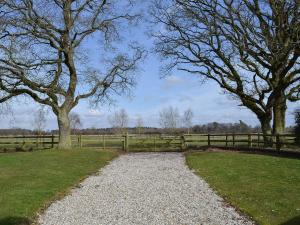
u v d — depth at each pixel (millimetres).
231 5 31891
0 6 29328
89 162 26469
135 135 38031
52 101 33688
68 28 32594
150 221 11852
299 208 12156
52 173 20797
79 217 12438
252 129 58031
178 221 11781
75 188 17562
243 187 16172
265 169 20422
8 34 29812
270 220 11195
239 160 24859
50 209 13484
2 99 32562
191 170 22750
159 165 25672
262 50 31578
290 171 19188
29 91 32938
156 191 16594
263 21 31406
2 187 16359
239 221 11508
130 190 16938
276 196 14000
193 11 33812
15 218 11750
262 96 35031
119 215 12648
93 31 33938
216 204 13820
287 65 32062
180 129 65562
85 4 33094
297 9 29562
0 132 55344
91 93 35031
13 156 28719
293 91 33500
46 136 37062
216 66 35812
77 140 37844
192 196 15352
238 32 32031
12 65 30344
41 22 30641
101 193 16344
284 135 27906
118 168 24500
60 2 32469
